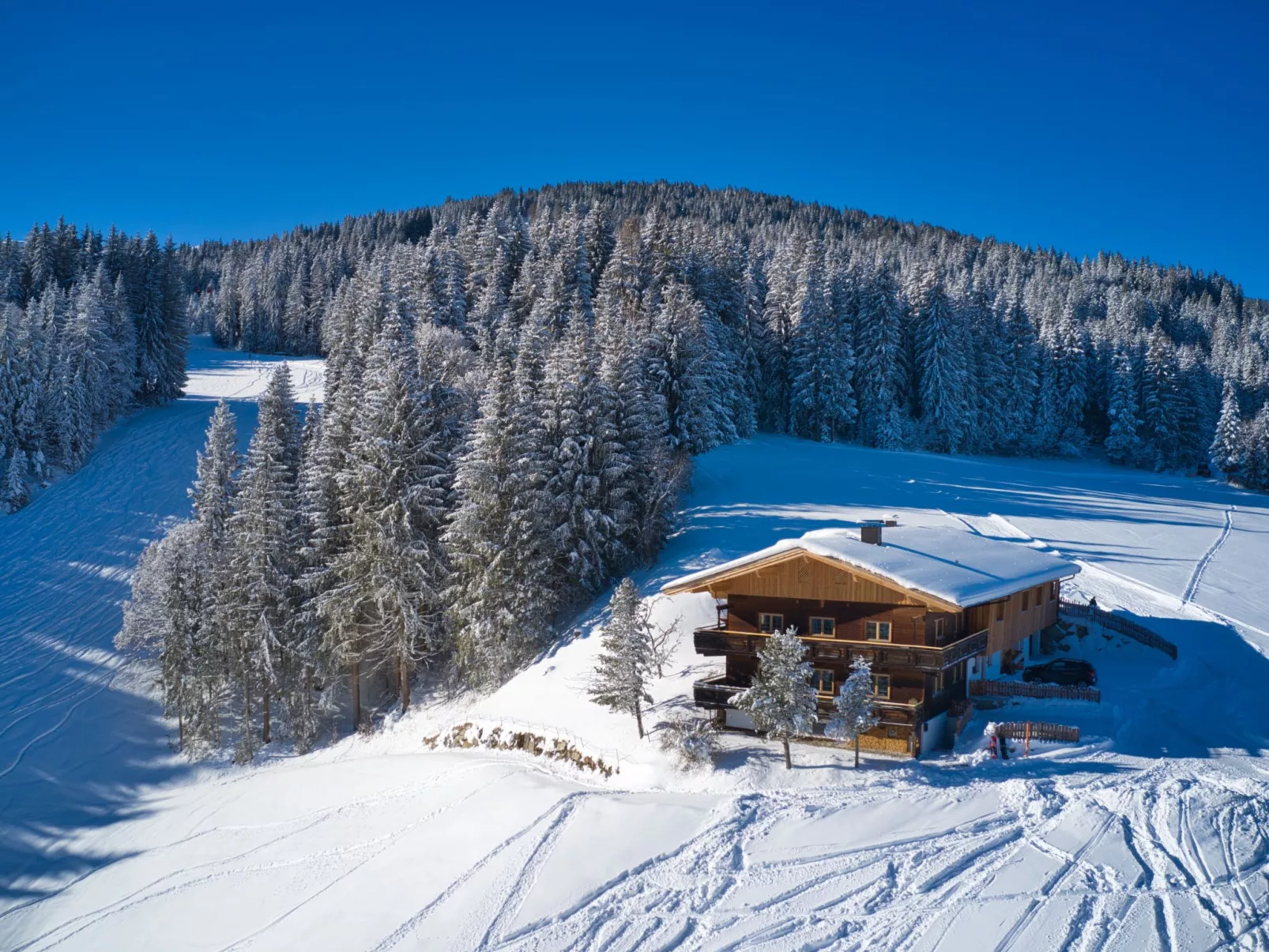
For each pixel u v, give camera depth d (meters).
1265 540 54.69
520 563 37.78
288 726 40.81
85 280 78.81
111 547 54.25
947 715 28.56
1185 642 36.72
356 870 23.95
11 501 57.59
